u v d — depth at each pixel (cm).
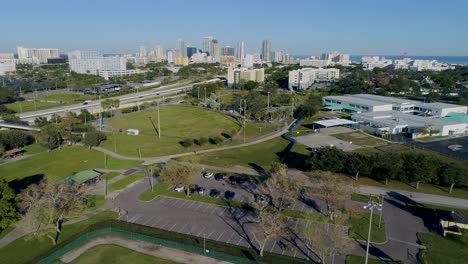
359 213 9031
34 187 9075
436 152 14525
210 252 7344
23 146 16075
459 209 9362
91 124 19775
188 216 9188
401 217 8950
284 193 9200
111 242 8012
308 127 19288
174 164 10700
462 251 7419
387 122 18400
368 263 6975
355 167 11000
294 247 7675
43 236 8169
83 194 9325
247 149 15388
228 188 11006
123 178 11894
